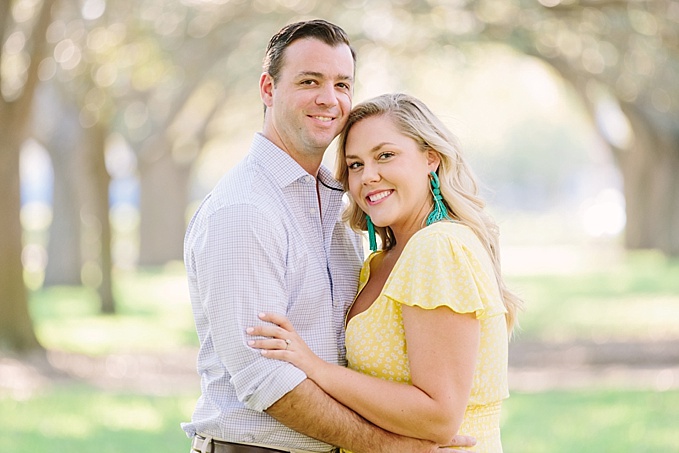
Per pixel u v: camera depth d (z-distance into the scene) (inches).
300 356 142.3
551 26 657.6
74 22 640.4
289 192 152.0
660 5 609.6
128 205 2261.3
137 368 543.2
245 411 146.2
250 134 1443.2
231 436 147.5
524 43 685.9
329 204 158.7
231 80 880.9
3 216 568.1
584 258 1397.6
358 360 149.6
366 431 142.9
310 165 157.4
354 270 162.7
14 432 343.9
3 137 550.9
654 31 663.8
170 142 1102.4
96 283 924.0
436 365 141.3
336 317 154.8
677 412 369.7
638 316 733.3
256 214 144.0
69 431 345.7
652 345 586.6
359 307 156.2
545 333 664.4
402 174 151.5
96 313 824.9
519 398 411.5
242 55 822.5
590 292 919.0
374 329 148.7
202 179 2214.6
